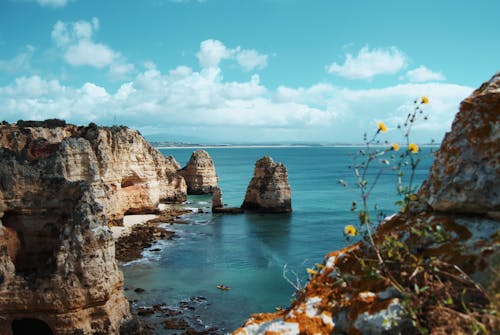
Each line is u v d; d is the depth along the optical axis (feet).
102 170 183.73
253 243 171.32
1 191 76.28
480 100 23.00
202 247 165.17
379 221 25.20
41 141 143.54
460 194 22.15
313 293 22.18
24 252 77.77
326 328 20.02
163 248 163.22
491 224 21.07
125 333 76.95
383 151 20.79
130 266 138.82
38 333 75.72
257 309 102.63
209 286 119.65
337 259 23.62
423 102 20.16
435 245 21.47
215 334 88.17
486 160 21.89
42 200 77.87
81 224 71.41
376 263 21.39
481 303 18.42
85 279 70.03
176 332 89.10
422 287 19.51
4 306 69.10
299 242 172.55
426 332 17.19
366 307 19.79
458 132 23.50
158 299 109.19
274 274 130.72
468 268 19.75
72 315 69.87
